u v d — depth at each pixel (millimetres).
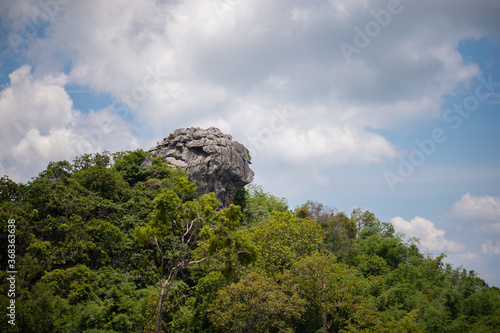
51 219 48688
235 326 39719
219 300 41562
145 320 42750
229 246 35344
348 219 80812
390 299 53469
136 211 58281
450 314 51125
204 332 44219
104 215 56188
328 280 44312
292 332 40625
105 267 48844
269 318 40938
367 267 66375
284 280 47188
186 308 46562
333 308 44719
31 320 36219
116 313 43844
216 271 47719
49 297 39438
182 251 36250
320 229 57562
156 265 55250
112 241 51250
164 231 34625
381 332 40281
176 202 35438
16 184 49656
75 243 48281
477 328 45500
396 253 71625
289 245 53281
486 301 50906
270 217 78062
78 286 43438
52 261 45938
